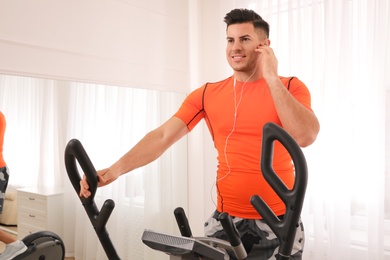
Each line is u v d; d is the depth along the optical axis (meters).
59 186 2.05
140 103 2.60
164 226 2.82
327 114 2.36
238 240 0.86
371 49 2.22
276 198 1.33
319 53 2.41
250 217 1.34
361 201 2.31
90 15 2.25
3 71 1.85
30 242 1.22
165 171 2.83
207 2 3.05
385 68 2.18
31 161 1.92
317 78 2.42
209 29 3.05
